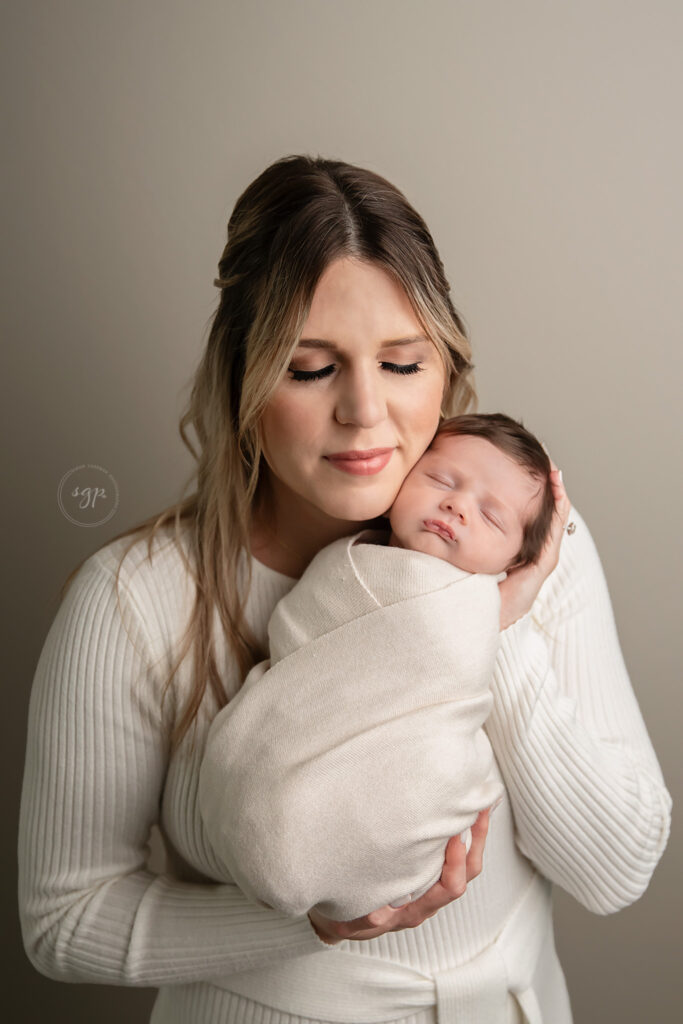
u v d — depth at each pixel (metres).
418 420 0.97
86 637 1.02
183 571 1.07
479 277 1.61
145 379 1.64
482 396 1.65
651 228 1.58
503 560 1.05
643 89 1.54
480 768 0.92
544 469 1.10
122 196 1.58
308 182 0.93
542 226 1.59
